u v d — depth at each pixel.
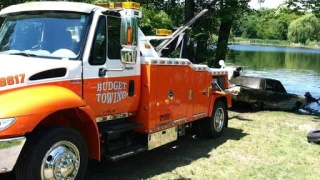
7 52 5.06
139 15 5.16
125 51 4.92
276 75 33.00
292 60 51.56
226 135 8.91
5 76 4.16
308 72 36.38
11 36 5.21
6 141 3.91
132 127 5.69
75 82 4.79
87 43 4.96
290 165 6.82
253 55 58.41
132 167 6.24
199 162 6.72
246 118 11.59
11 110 3.97
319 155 7.51
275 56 58.28
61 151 4.45
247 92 14.12
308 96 19.98
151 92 5.95
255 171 6.39
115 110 5.51
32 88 4.34
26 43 5.07
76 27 5.02
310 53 70.88
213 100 8.22
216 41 15.59
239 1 14.99
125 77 5.58
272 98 14.67
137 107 5.95
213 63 14.77
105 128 5.41
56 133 4.38
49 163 4.35
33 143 4.21
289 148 7.92
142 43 6.18
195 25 13.09
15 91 4.22
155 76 6.02
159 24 12.33
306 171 6.53
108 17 5.25
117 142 5.69
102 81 5.17
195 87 7.39
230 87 9.35
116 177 5.71
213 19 14.51
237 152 7.49
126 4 5.18
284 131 9.60
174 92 6.61
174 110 6.65
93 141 4.95
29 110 4.05
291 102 15.39
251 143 8.22
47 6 5.16
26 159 4.17
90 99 5.02
